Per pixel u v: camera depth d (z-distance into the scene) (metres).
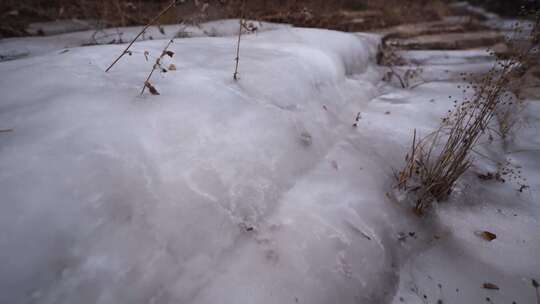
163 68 1.70
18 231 0.80
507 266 1.30
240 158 1.36
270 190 1.40
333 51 2.92
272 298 1.04
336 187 1.58
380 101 2.88
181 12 3.59
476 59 4.16
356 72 3.31
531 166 1.98
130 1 3.60
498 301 1.17
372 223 1.43
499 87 1.62
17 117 1.11
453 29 5.56
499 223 1.52
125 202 1.00
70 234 0.86
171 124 1.28
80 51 1.76
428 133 2.24
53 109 1.16
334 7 5.30
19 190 0.86
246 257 1.13
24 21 3.04
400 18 5.86
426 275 1.27
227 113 1.48
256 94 1.72
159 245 0.99
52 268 0.80
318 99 2.21
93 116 1.17
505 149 2.15
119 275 0.88
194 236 1.08
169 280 0.96
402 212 1.54
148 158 1.13
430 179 1.59
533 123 2.45
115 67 1.61
